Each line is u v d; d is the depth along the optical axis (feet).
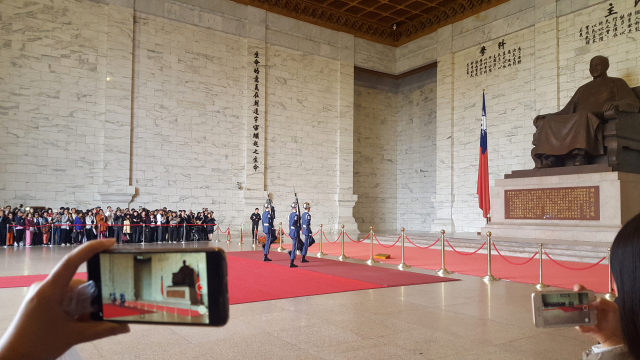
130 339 16.17
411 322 18.83
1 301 22.03
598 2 58.03
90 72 58.85
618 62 56.18
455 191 74.13
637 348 3.16
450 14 76.02
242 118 69.67
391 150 89.86
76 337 2.59
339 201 77.61
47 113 56.24
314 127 76.43
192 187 65.31
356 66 81.30
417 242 58.59
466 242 51.42
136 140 61.62
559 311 3.76
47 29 56.59
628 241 3.23
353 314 20.24
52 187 56.24
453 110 75.15
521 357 14.40
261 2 72.13
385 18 81.15
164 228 59.41
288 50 74.49
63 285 2.57
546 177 48.73
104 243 2.68
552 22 62.28
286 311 20.79
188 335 16.76
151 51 63.16
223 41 68.69
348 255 45.62
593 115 46.09
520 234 49.57
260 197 69.67
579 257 39.73
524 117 65.46
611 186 43.45
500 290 26.37
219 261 2.65
